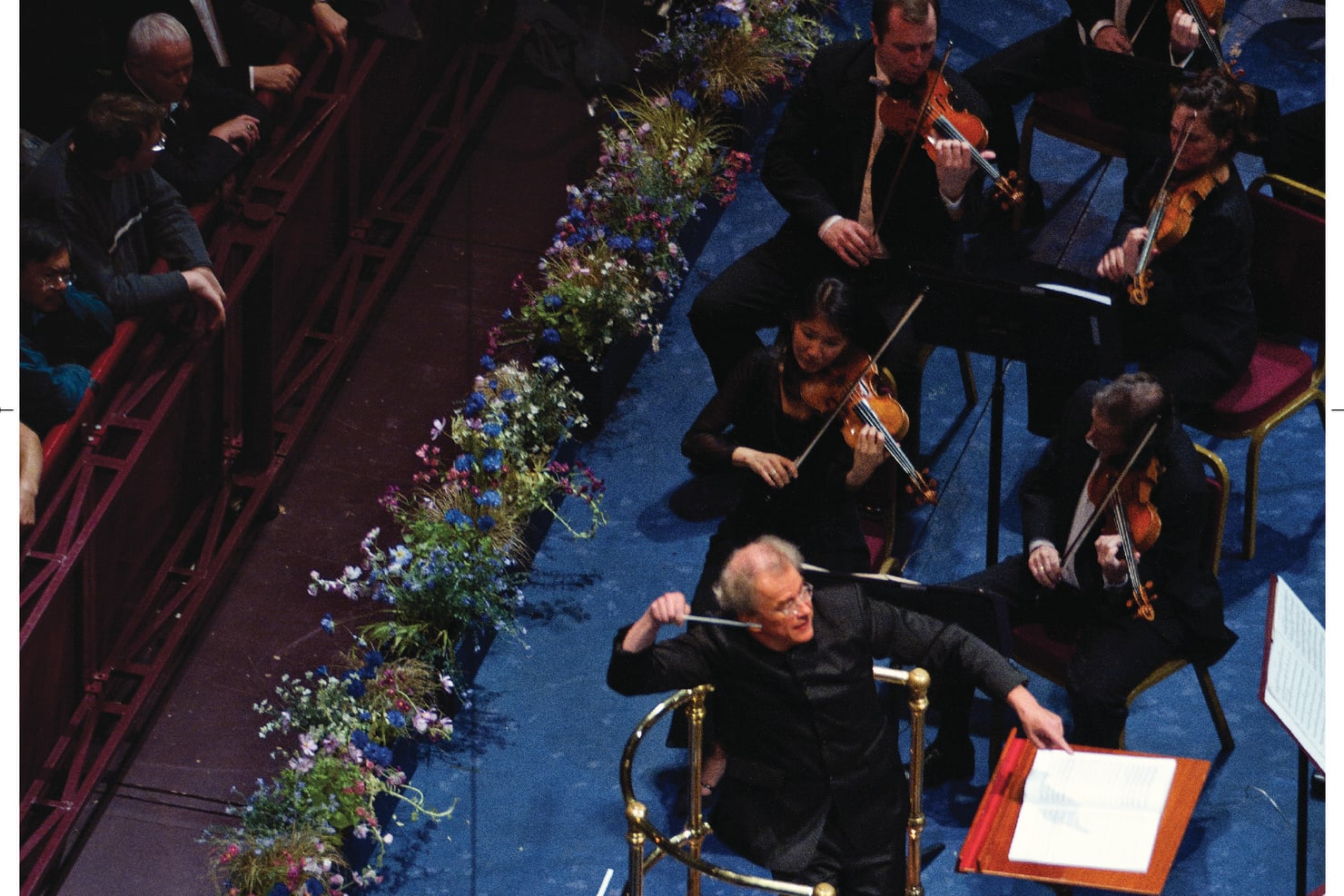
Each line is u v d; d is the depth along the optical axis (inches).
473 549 708.7
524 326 826.2
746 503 682.2
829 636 567.2
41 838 628.7
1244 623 729.6
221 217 745.6
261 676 693.3
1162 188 721.6
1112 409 616.7
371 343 820.6
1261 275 746.8
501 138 925.8
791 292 755.4
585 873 644.1
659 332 850.1
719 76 911.0
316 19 824.9
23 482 618.8
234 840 629.3
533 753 684.7
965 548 756.6
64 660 650.2
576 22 975.0
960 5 1019.3
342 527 749.3
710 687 556.4
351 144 832.3
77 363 666.8
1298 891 594.9
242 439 751.7
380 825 658.2
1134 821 538.6
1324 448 800.3
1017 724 683.4
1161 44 864.3
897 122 721.6
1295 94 964.0
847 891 577.6
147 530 698.8
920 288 656.4
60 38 724.0
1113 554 628.7
